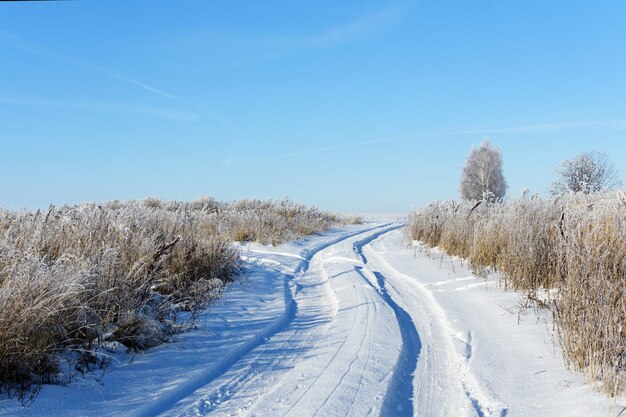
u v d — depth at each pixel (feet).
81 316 19.16
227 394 16.17
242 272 38.29
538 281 28.66
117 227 26.84
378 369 17.94
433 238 57.47
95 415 13.98
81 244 24.49
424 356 20.29
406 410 15.15
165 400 15.47
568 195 34.63
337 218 112.78
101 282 20.58
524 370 17.67
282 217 80.12
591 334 16.57
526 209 35.06
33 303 16.28
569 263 18.67
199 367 18.28
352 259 49.03
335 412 14.34
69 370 16.71
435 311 28.09
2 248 19.81
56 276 17.89
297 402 15.05
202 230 46.65
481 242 39.32
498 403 15.12
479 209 54.08
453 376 18.02
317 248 61.16
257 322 25.13
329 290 34.78
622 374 15.10
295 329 24.53
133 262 24.47
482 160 173.27
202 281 30.60
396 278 39.70
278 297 31.37
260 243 60.29
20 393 14.64
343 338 22.00
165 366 18.26
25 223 26.14
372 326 23.66
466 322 24.45
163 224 35.60
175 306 25.23
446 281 35.29
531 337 20.89
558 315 18.76
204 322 24.39
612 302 16.87
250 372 18.25
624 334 16.44
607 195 28.73
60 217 27.76
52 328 17.03
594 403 14.19
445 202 67.46
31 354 15.52
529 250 29.22
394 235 80.48
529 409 14.58
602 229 20.66
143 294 23.21
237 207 98.58
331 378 16.96
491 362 18.66
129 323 20.10
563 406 14.48
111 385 16.21
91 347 18.56
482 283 32.89
